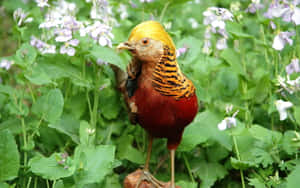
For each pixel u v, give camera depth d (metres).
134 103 2.07
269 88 2.31
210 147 2.26
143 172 2.14
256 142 2.20
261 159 2.18
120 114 2.32
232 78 2.44
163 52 2.03
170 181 2.15
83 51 2.18
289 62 2.34
